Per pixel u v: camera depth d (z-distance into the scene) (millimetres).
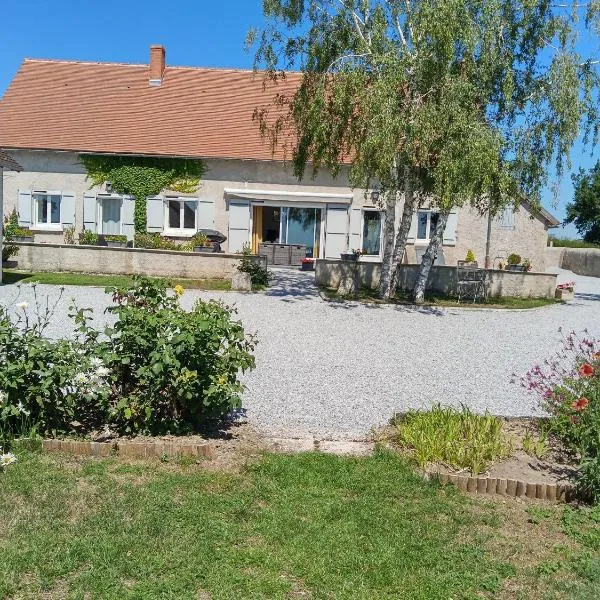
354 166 14789
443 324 13781
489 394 8078
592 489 4852
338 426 6430
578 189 34531
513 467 5277
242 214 23438
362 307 15469
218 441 5660
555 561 3938
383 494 4742
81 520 4059
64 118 25172
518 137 15469
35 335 5480
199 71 27359
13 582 3355
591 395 5629
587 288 24953
